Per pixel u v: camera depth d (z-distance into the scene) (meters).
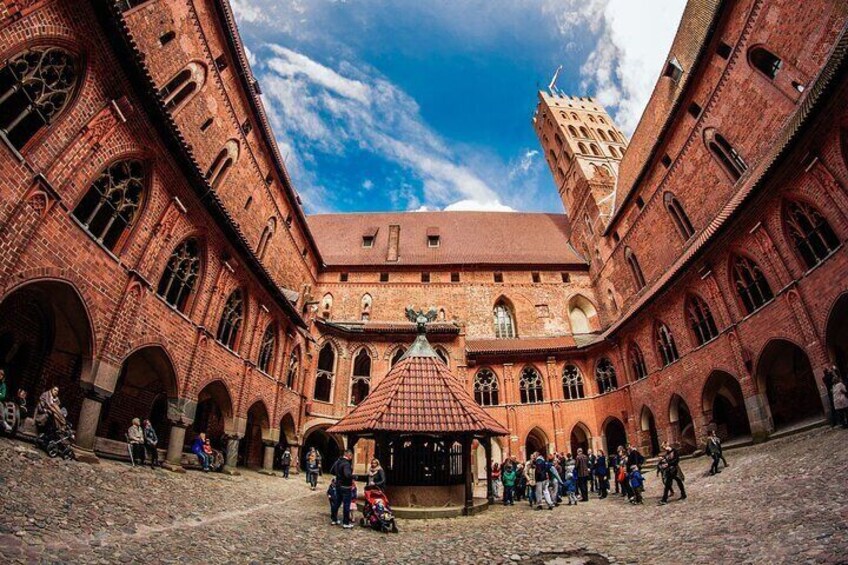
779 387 23.25
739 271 21.53
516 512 14.76
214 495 13.26
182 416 16.38
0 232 9.52
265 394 24.23
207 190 16.52
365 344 34.44
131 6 16.67
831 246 16.70
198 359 17.52
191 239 17.70
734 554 6.71
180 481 13.89
